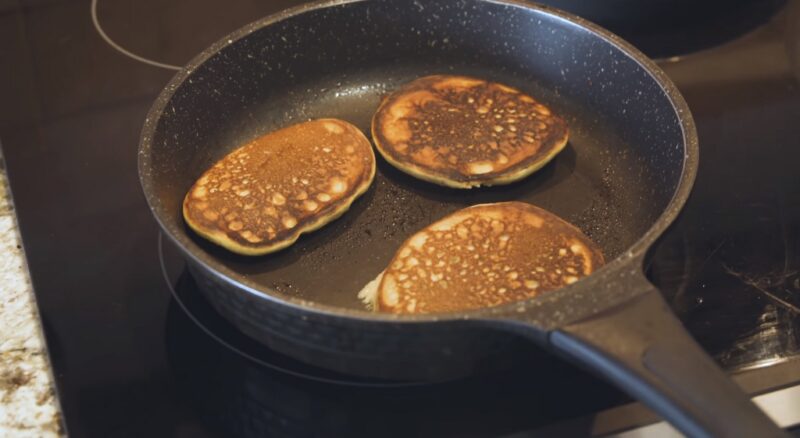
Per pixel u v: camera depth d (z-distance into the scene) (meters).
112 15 0.79
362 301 0.62
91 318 0.61
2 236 0.65
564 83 0.71
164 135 0.64
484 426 0.57
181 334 0.61
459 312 0.52
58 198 0.67
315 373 0.59
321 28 0.70
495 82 0.72
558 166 0.68
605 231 0.65
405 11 0.71
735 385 0.49
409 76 0.73
